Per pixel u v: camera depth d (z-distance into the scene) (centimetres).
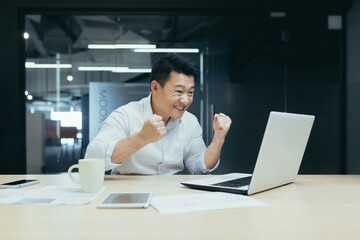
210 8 354
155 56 381
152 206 84
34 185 117
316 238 60
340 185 116
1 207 83
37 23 374
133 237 60
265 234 62
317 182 123
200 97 375
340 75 374
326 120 375
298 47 375
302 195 98
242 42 377
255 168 93
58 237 61
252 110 377
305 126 114
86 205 85
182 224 68
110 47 383
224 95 376
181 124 173
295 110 375
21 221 71
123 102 385
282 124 97
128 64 383
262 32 376
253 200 90
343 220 71
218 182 112
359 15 336
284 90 376
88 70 383
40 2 342
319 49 374
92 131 384
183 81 150
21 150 348
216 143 154
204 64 377
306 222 70
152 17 377
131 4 347
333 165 375
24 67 354
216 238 60
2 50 340
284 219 72
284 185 116
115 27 382
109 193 97
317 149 375
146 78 384
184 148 173
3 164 340
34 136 376
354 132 354
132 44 383
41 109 377
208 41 378
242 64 377
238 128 377
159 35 381
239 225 68
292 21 374
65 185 116
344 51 372
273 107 377
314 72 375
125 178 132
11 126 342
